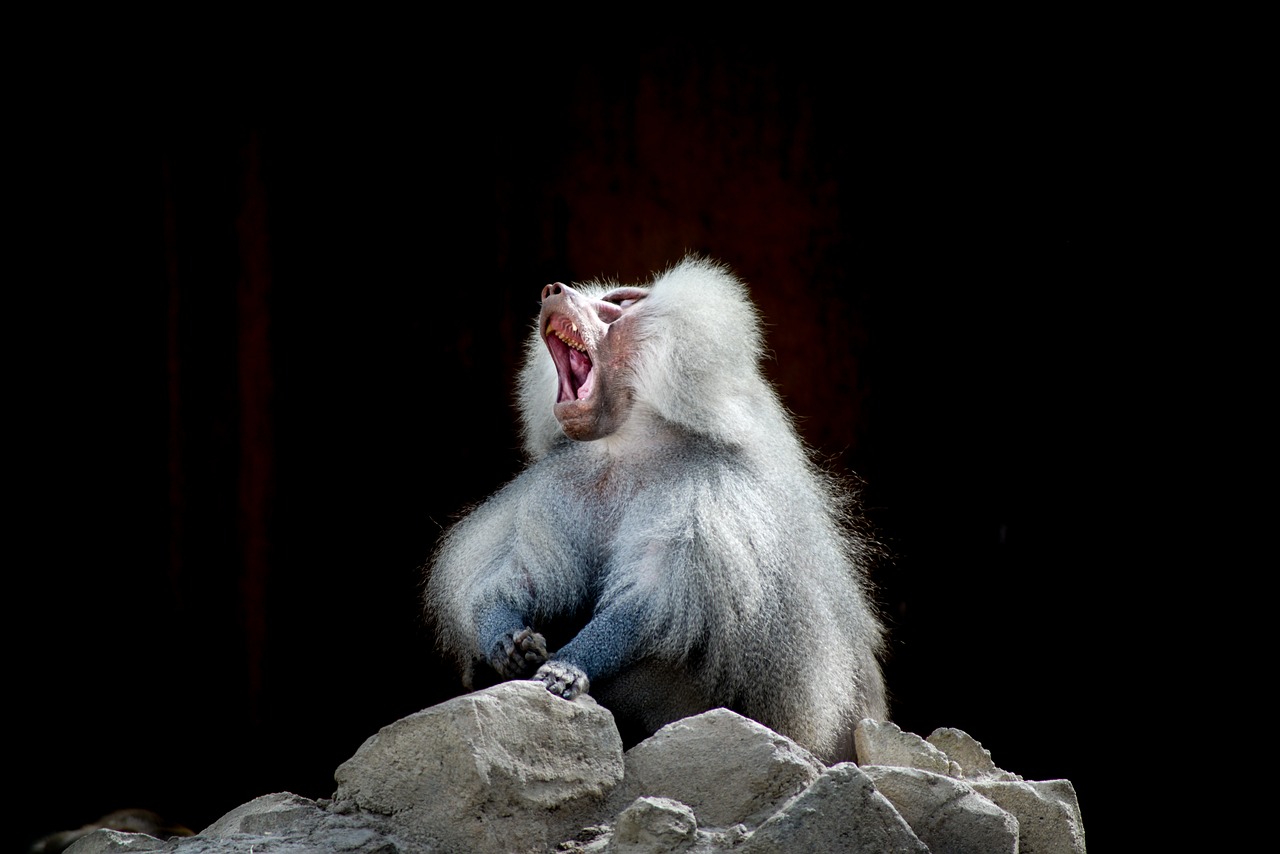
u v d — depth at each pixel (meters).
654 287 18.39
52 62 44.22
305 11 45.47
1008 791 14.52
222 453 44.91
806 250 45.97
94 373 44.50
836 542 18.67
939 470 44.09
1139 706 40.22
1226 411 40.41
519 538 17.42
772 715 16.41
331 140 45.75
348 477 45.22
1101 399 42.03
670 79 46.56
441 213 46.06
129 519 44.47
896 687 42.56
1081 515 41.81
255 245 45.19
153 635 44.22
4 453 43.53
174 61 44.97
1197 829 38.59
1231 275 40.62
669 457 17.45
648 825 11.98
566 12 46.31
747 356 17.92
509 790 12.45
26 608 43.25
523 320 46.06
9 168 43.81
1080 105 43.00
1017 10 43.94
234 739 43.81
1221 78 40.97
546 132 46.34
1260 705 39.00
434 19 45.97
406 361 45.69
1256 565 39.56
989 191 44.44
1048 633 41.62
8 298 43.75
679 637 15.88
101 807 41.56
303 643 44.41
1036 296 43.41
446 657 18.59
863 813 11.95
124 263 44.84
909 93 45.53
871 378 45.22
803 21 46.22
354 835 12.28
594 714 13.38
